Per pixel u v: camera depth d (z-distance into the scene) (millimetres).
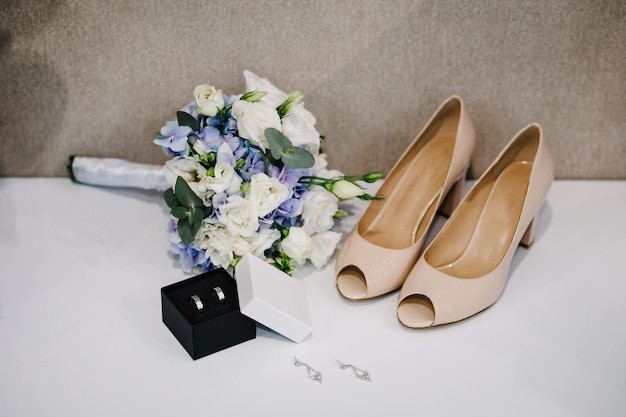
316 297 1096
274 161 1091
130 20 1229
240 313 976
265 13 1227
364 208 1328
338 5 1219
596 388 929
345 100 1319
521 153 1205
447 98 1315
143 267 1166
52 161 1385
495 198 1211
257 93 1070
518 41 1253
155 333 1026
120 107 1320
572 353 988
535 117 1332
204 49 1260
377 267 1070
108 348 995
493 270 1056
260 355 986
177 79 1290
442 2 1215
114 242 1227
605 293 1105
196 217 1025
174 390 926
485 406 902
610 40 1246
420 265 1069
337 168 1407
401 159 1236
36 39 1240
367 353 988
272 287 1001
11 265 1158
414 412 893
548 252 1203
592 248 1212
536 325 1041
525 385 933
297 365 966
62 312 1061
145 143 1363
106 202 1344
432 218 1149
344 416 887
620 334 1021
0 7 1202
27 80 1282
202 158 1048
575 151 1371
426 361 974
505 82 1295
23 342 1001
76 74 1280
